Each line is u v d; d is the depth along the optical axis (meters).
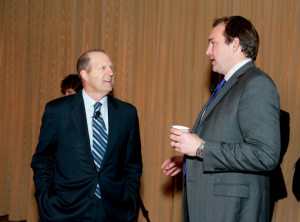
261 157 1.29
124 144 1.94
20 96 3.66
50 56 3.58
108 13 3.37
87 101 1.93
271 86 1.38
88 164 1.80
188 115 3.07
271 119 1.33
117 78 3.34
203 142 1.42
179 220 3.10
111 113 1.94
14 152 3.67
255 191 1.42
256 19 2.83
